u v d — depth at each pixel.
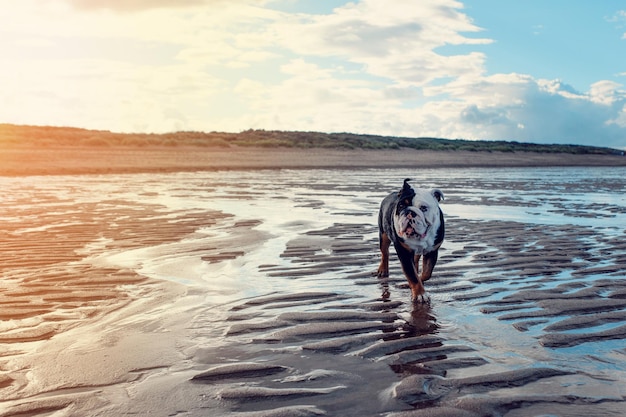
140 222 11.12
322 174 29.11
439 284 6.36
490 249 8.41
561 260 7.58
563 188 21.27
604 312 5.18
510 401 3.38
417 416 3.19
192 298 5.79
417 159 45.22
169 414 3.25
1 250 8.24
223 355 4.21
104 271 6.96
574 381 3.68
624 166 48.84
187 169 30.91
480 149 59.59
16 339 4.58
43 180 22.69
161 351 4.30
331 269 7.20
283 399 3.44
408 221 5.66
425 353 4.22
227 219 11.71
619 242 8.99
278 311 5.34
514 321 5.00
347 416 3.21
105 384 3.69
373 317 5.15
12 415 3.26
